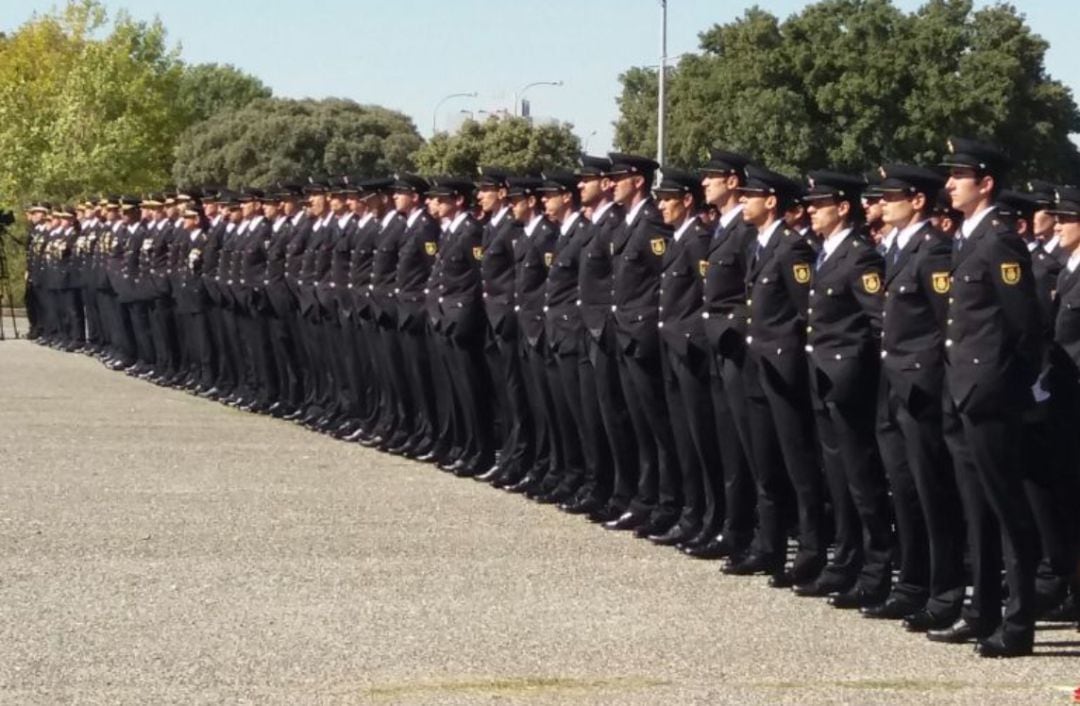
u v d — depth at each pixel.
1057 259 12.14
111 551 12.48
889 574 11.07
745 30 43.91
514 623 10.41
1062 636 10.55
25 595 11.05
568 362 14.35
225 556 12.34
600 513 14.18
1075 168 44.81
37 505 14.36
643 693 8.88
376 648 9.77
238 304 21.47
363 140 68.81
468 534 13.40
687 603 11.14
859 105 41.97
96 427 19.86
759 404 11.91
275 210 21.16
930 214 10.52
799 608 11.12
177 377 24.89
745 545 12.44
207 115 102.44
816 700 8.78
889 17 42.31
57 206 34.59
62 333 31.86
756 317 11.67
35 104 59.75
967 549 10.83
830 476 11.27
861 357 10.98
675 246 12.87
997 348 9.81
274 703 8.66
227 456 17.59
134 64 60.66
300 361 20.88
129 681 9.05
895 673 9.43
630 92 54.81
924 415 10.40
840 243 11.15
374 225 18.28
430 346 17.11
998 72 42.06
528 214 15.37
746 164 12.34
